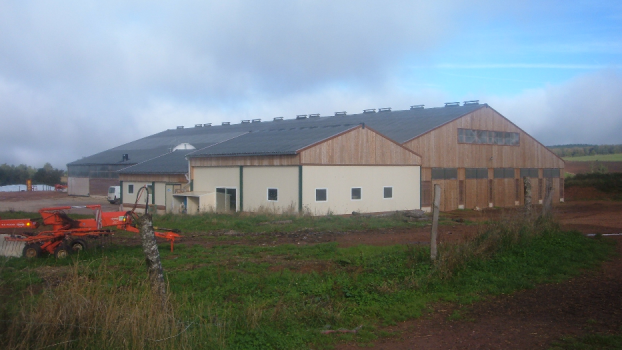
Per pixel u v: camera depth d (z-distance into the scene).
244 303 8.73
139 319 6.22
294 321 7.84
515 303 9.03
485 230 13.80
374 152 30.39
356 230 20.03
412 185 33.22
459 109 41.41
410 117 42.97
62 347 5.81
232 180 29.72
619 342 6.72
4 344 5.63
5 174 89.50
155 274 7.56
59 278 10.17
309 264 12.31
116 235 18.31
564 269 11.17
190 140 55.25
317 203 26.92
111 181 52.72
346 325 7.98
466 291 9.79
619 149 119.44
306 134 31.33
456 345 7.02
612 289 9.68
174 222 22.97
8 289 8.85
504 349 6.78
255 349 6.67
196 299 8.89
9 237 13.67
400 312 8.58
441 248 12.05
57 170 102.06
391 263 11.89
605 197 52.34
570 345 6.73
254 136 35.91
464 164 39.06
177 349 6.12
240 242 16.83
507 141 43.38
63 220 14.56
